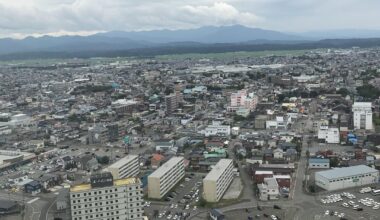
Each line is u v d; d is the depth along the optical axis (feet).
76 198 650.84
